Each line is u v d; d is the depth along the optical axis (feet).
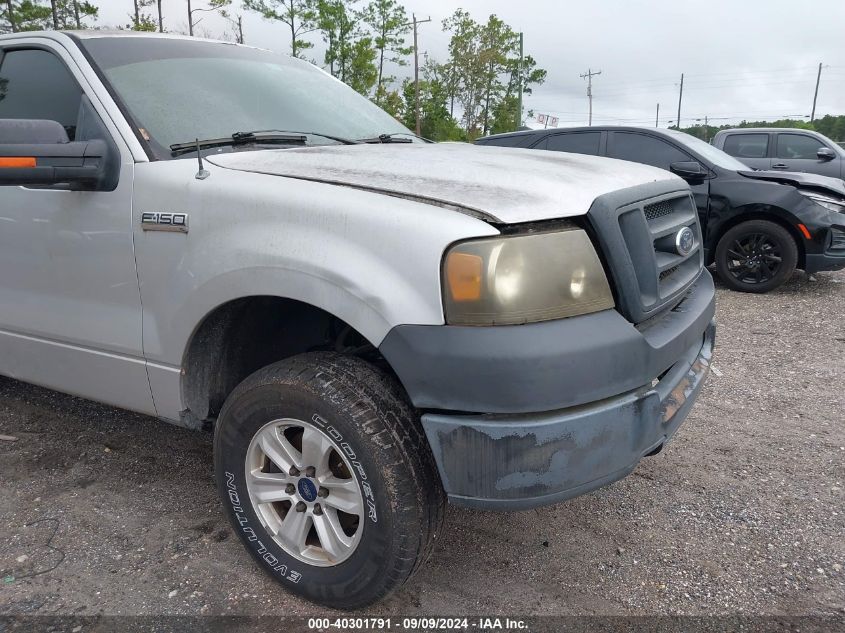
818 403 13.56
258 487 7.70
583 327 6.33
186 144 8.61
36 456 11.21
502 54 142.92
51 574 8.22
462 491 6.42
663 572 8.34
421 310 6.24
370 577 6.94
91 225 8.54
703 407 13.41
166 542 8.88
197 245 7.59
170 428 12.30
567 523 9.41
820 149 36.29
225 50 10.88
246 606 7.68
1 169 7.50
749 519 9.46
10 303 9.80
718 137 40.37
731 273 23.97
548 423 6.16
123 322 8.51
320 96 11.27
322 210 6.82
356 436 6.63
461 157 8.36
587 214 6.72
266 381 7.19
